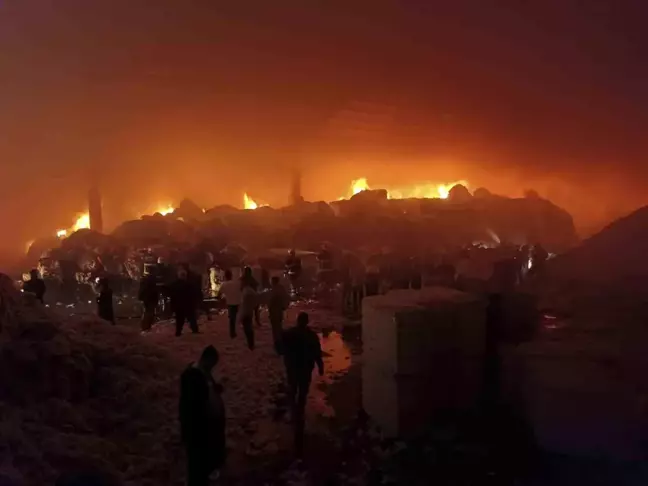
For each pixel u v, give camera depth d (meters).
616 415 6.05
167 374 8.59
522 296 7.79
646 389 6.03
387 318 7.04
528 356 6.74
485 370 7.43
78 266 22.36
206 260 22.09
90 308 18.56
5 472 4.89
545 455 6.27
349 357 10.80
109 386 7.70
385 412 7.11
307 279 20.28
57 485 3.92
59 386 7.00
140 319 15.60
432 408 7.06
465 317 7.28
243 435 7.23
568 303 7.54
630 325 6.66
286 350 6.84
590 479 5.71
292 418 7.65
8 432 5.46
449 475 5.98
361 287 15.76
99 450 6.19
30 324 7.45
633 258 7.83
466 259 17.14
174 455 6.49
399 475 6.04
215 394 5.40
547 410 6.41
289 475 6.10
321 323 14.07
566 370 6.36
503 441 6.61
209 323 14.55
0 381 6.51
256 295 11.45
